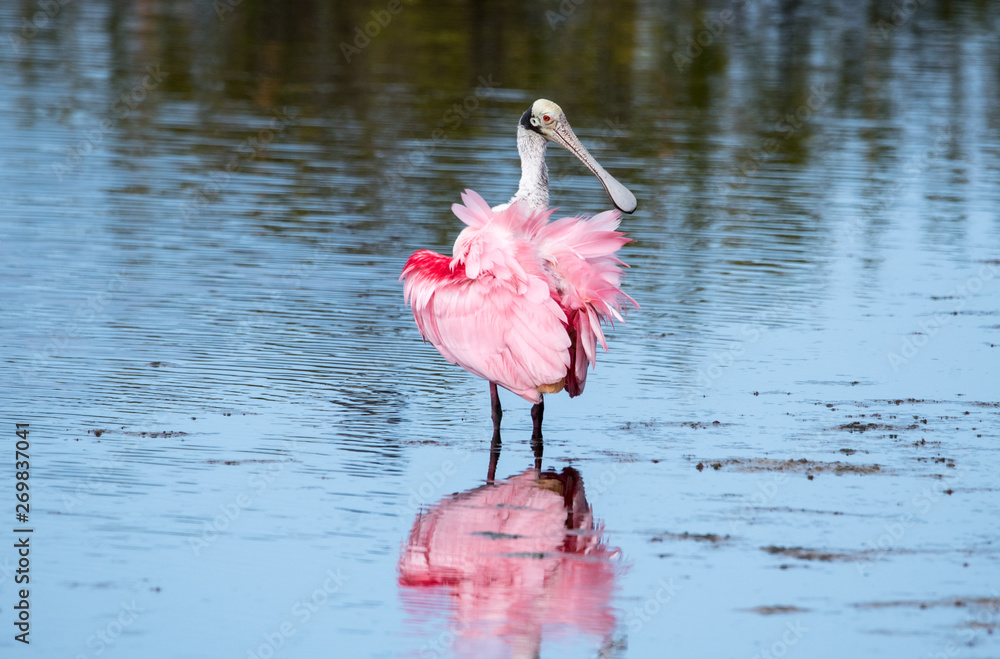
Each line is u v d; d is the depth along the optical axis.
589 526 10.24
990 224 23.09
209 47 36.72
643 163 26.27
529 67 35.66
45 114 28.17
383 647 8.29
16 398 12.94
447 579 9.30
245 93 31.28
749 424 12.94
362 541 9.89
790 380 14.51
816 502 10.81
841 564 9.62
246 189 23.05
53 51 35.16
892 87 35.78
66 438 11.88
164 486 10.83
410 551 9.73
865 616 8.78
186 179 23.56
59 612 8.66
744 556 9.73
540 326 11.81
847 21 46.69
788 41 42.00
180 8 42.88
